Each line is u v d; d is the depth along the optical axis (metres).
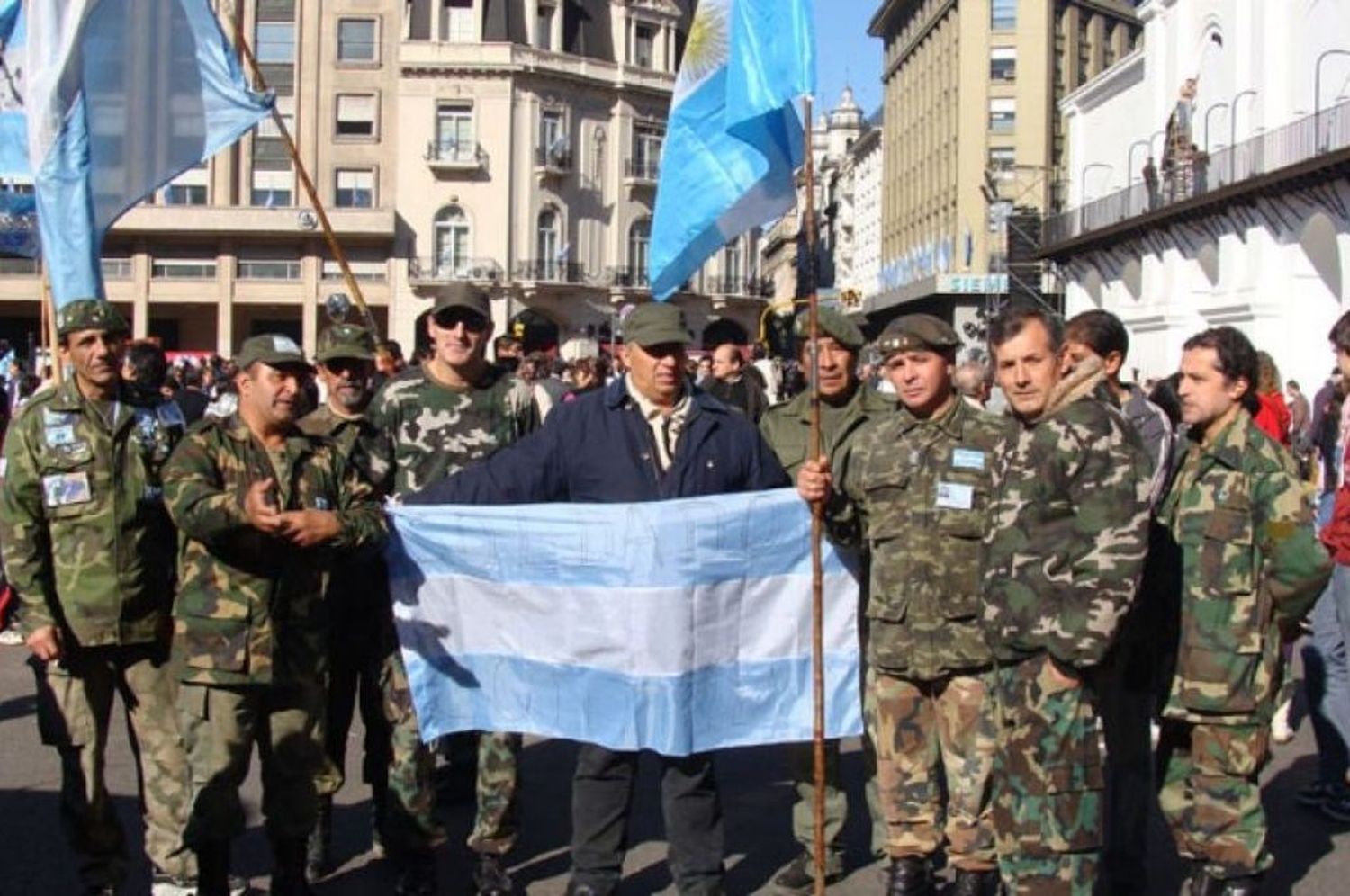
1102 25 66.06
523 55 58.19
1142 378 36.47
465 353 6.62
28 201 9.94
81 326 5.62
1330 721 7.44
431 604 6.10
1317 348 29.05
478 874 6.12
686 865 5.70
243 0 58.56
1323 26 29.17
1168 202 34.25
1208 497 5.64
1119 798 5.89
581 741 5.86
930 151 70.38
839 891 6.24
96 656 5.76
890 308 71.38
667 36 63.66
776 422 6.91
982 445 5.73
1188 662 5.62
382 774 6.59
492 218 58.50
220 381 20.23
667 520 5.77
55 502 5.56
